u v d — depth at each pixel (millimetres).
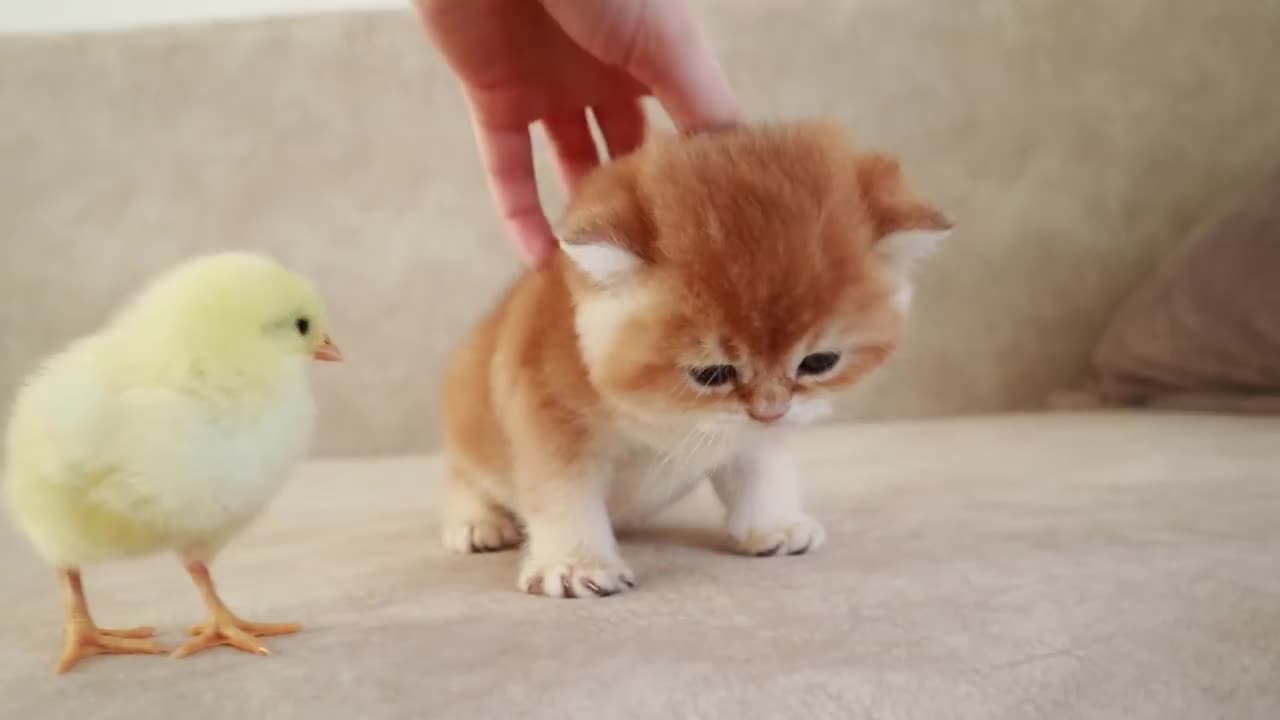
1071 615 262
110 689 250
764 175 295
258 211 600
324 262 600
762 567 311
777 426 311
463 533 355
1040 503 357
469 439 351
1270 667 242
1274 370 506
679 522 380
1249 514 328
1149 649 247
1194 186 611
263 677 251
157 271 595
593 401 310
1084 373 614
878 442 499
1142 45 606
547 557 307
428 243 600
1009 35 604
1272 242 518
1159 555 296
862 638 255
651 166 303
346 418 602
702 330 288
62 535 262
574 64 372
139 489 256
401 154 599
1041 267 611
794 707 233
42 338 590
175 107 597
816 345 295
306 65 598
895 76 603
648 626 268
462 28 355
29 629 289
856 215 300
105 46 598
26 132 591
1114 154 609
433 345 602
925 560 304
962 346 610
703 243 288
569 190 378
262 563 341
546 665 249
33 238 590
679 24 342
